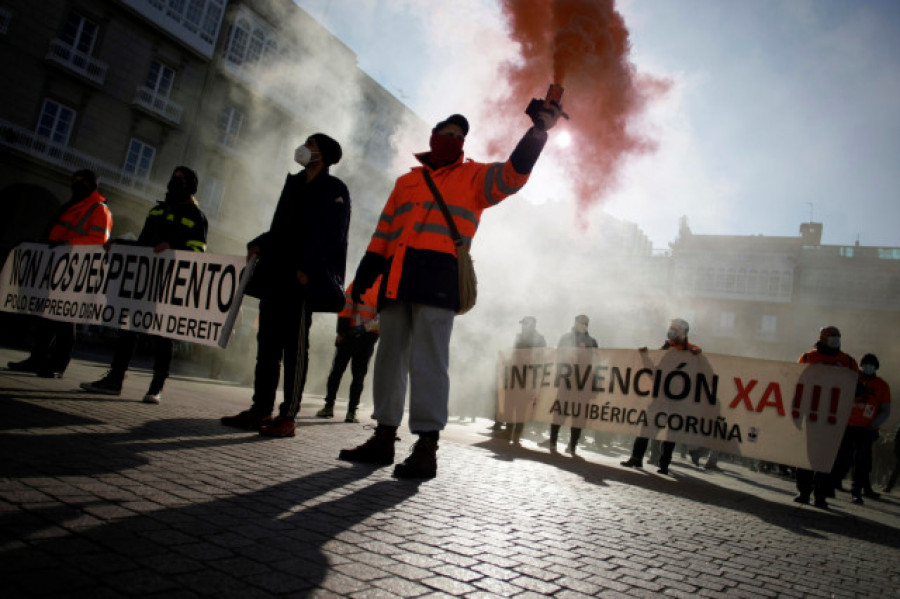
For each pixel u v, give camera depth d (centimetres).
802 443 515
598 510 288
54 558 118
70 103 1927
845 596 193
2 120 1772
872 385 634
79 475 185
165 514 160
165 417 355
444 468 348
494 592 142
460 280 297
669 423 582
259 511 179
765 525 337
